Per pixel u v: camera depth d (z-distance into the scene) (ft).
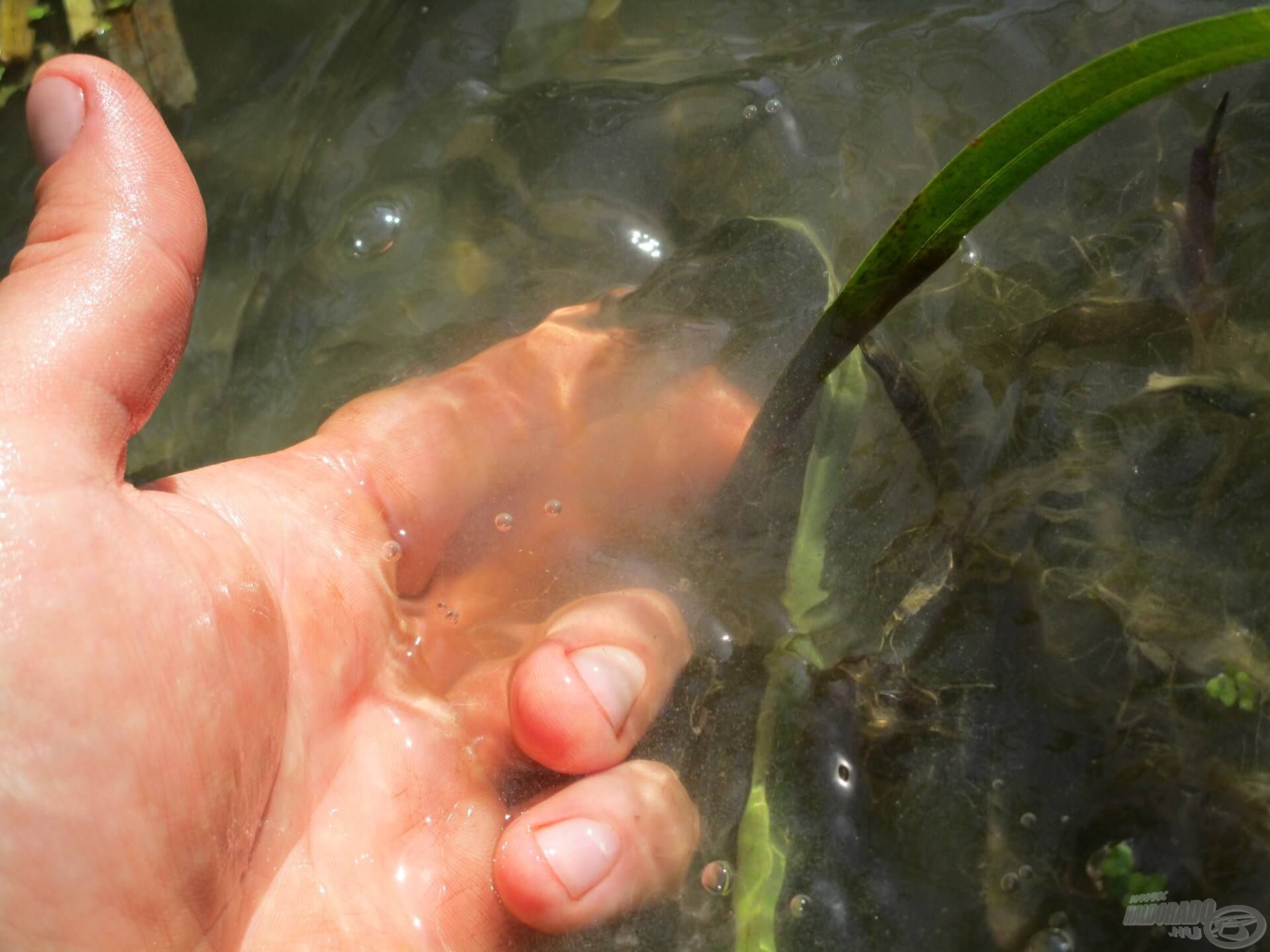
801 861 0.55
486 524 0.69
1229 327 0.63
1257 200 0.67
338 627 0.61
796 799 0.56
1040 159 0.49
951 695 0.57
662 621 0.62
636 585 0.64
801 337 0.70
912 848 0.54
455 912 0.57
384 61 0.85
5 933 0.48
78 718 0.48
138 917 0.50
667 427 0.69
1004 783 0.55
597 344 0.73
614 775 0.58
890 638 0.59
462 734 0.62
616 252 0.77
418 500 0.68
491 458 0.70
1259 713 0.54
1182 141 0.70
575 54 0.84
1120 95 0.46
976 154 0.48
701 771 0.58
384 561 0.66
